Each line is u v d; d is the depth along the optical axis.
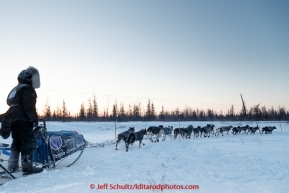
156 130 15.90
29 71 4.74
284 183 4.09
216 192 3.53
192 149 9.41
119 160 6.54
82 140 6.45
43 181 3.89
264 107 83.06
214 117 103.38
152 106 85.00
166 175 4.61
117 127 32.31
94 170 4.91
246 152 8.50
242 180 4.29
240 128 25.44
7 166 4.80
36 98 4.71
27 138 4.54
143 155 7.61
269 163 6.15
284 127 38.50
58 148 5.50
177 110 96.25
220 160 6.71
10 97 4.62
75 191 3.34
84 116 73.81
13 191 3.37
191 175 4.67
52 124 29.25
